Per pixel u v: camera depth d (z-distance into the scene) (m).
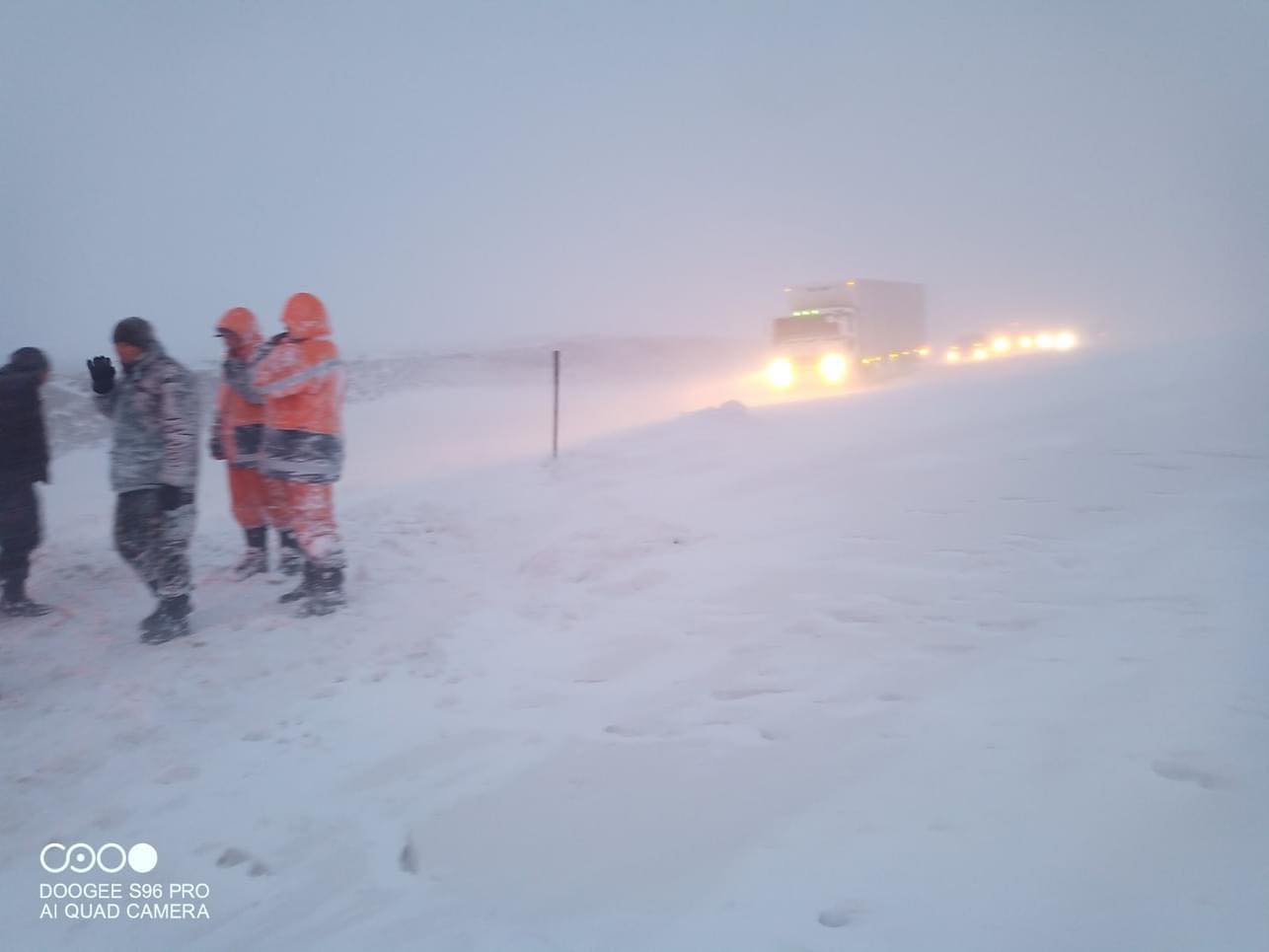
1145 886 3.71
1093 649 6.27
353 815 5.08
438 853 4.56
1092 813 4.26
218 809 5.29
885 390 27.30
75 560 10.83
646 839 4.50
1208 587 7.38
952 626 6.93
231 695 6.92
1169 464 11.88
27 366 8.91
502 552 10.26
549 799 4.95
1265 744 4.75
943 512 10.21
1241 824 4.05
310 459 8.48
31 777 5.83
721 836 4.45
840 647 6.71
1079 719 5.21
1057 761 4.75
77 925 4.34
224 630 8.30
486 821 4.79
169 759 5.96
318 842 4.87
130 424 7.97
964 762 4.85
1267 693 5.38
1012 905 3.69
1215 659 5.94
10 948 4.21
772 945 3.62
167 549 8.07
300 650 7.70
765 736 5.45
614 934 3.82
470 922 4.02
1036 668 6.03
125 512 8.02
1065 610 7.11
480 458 17.70
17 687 7.30
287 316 8.45
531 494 12.52
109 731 6.41
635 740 5.57
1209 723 5.02
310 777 5.55
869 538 9.42
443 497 12.98
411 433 24.08
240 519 9.97
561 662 7.00
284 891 4.46
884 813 4.45
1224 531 8.88
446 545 10.77
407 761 5.63
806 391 32.44
